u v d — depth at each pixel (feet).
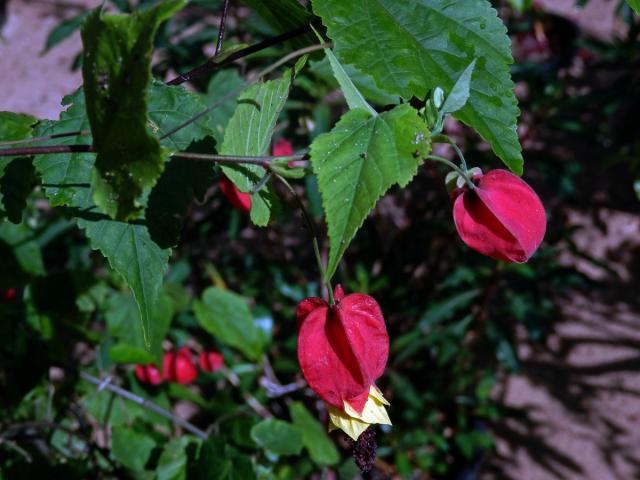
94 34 0.38
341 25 0.44
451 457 1.40
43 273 0.90
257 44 0.51
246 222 1.34
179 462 0.84
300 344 0.47
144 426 0.95
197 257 1.48
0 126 0.54
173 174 0.49
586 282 1.32
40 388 0.93
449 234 1.30
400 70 0.43
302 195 1.25
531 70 1.32
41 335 0.90
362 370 0.46
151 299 0.47
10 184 0.53
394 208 1.37
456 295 1.25
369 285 1.28
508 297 1.34
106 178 0.41
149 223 0.48
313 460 0.98
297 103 0.96
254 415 0.93
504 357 1.34
